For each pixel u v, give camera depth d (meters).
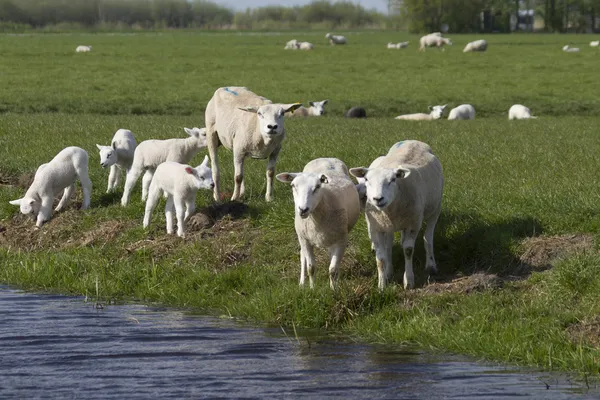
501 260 11.78
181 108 36.34
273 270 12.19
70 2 140.75
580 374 8.38
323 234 10.63
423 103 40.38
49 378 8.28
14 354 9.08
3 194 16.31
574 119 33.34
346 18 177.38
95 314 10.93
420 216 10.95
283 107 14.20
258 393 7.86
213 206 14.33
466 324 9.68
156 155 14.99
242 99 15.11
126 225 14.34
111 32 123.88
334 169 11.58
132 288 12.28
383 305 10.55
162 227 14.11
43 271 12.92
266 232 13.30
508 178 15.88
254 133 14.45
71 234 14.47
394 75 52.03
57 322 10.49
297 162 17.92
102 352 9.17
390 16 167.12
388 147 20.09
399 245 12.37
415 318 9.96
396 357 9.04
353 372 8.50
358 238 12.52
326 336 9.91
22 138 21.81
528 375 8.41
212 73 51.56
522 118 34.06
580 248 11.46
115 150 15.84
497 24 149.25
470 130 26.44
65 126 24.73
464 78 50.28
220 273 12.12
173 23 156.88
